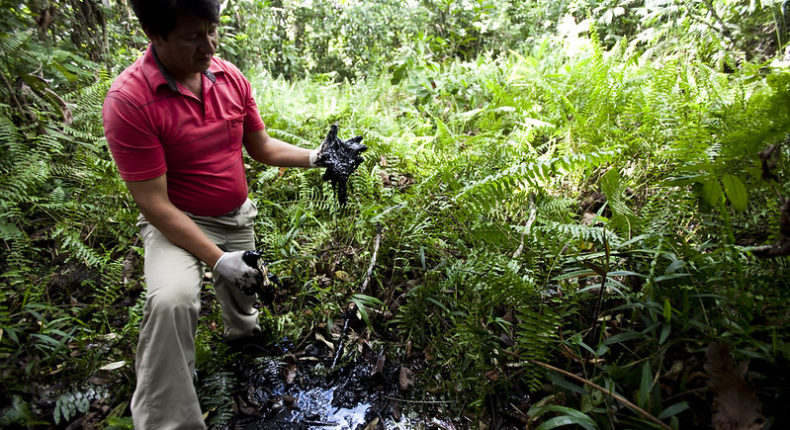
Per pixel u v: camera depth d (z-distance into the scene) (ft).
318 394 7.09
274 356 7.74
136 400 5.55
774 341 5.46
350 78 22.95
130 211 10.21
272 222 10.12
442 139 11.42
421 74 14.73
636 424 5.52
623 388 6.21
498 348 6.80
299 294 8.44
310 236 9.76
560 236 7.35
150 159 5.19
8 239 9.21
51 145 10.49
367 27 22.93
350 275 8.82
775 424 5.22
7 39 10.40
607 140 9.83
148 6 4.44
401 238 8.75
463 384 6.71
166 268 5.52
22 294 8.35
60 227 9.50
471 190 6.90
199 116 5.61
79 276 9.11
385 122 13.33
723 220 6.94
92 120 11.93
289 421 6.71
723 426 4.76
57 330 7.56
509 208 9.36
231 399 6.91
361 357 7.59
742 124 7.00
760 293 6.10
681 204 7.01
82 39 13.34
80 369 7.10
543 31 19.54
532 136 10.42
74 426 6.56
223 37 19.89
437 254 8.54
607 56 12.46
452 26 19.66
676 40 12.96
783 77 6.05
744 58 11.63
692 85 10.00
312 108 14.21
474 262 7.32
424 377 7.09
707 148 7.08
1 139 10.07
